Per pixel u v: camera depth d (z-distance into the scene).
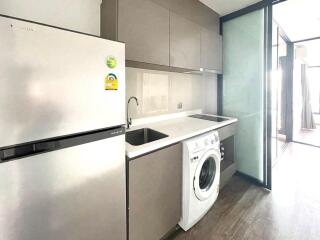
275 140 3.39
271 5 2.18
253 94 2.47
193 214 1.65
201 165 1.68
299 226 1.68
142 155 1.26
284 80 4.38
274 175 2.73
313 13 2.72
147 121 2.12
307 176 2.68
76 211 0.91
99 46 0.92
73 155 0.87
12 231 0.72
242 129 2.64
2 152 0.67
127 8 1.41
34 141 0.74
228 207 1.97
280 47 3.87
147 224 1.34
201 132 1.79
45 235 0.81
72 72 0.83
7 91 0.66
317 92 6.59
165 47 1.73
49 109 0.77
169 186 1.49
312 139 4.57
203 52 2.28
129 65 1.73
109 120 0.99
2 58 0.65
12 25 0.66
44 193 0.79
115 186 1.07
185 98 2.58
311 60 5.65
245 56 2.53
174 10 1.92
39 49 0.73
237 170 2.73
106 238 1.06
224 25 2.73
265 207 1.96
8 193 0.70
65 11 1.45
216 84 3.00
